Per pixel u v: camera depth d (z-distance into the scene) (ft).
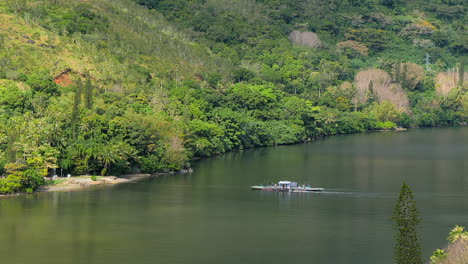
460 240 589.73
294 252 651.25
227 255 641.81
